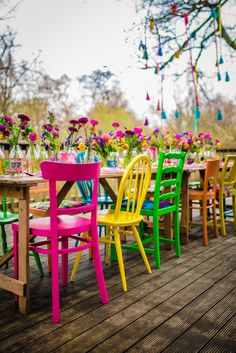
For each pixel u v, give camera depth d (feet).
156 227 8.21
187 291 6.79
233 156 11.90
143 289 6.89
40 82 23.81
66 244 6.98
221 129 25.40
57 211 5.58
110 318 5.59
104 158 9.61
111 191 8.41
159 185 8.16
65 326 5.32
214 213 11.57
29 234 5.70
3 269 8.24
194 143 12.82
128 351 4.60
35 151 7.48
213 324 5.38
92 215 6.11
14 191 5.65
